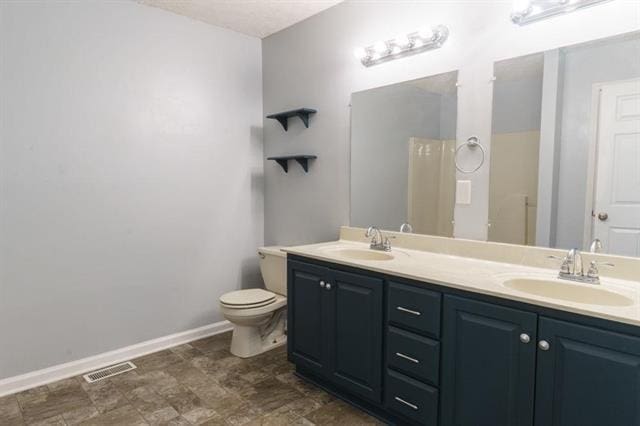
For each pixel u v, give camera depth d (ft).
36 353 8.13
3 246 7.68
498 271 6.23
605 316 4.29
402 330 6.29
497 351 5.18
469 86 7.20
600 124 5.83
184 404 7.36
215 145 10.73
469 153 7.26
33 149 7.92
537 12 6.24
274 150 11.38
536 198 6.49
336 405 7.38
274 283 10.22
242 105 11.24
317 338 7.78
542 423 4.84
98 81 8.66
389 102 8.45
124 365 8.97
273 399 7.55
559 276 5.79
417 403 6.09
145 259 9.62
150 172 9.57
